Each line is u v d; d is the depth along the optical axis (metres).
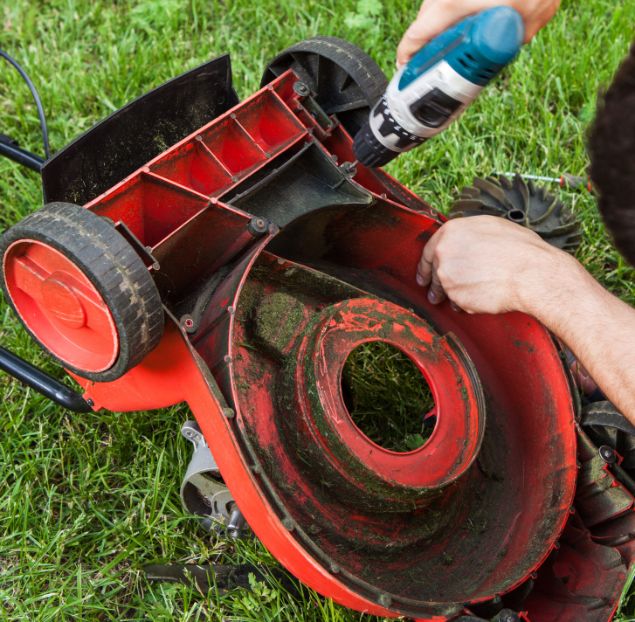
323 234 1.33
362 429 1.42
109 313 1.10
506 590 1.16
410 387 1.46
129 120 1.29
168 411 1.40
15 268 1.16
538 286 1.21
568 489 1.23
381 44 1.85
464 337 1.36
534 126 1.77
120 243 1.11
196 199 1.20
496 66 1.09
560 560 1.24
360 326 1.22
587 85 1.76
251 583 1.26
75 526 1.31
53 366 1.44
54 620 1.26
